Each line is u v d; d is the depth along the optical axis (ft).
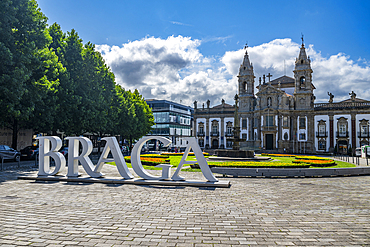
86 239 17.97
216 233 19.40
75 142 43.29
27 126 91.25
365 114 184.44
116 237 18.37
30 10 67.21
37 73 71.72
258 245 17.29
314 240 18.29
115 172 54.49
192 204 28.07
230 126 223.30
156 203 28.30
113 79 131.23
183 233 19.31
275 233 19.57
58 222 21.50
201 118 232.73
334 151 189.16
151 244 17.22
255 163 63.41
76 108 89.61
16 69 60.54
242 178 49.47
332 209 26.63
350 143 186.39
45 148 43.80
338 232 19.95
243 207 27.07
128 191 34.45
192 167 62.54
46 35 72.90
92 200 29.19
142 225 20.98
